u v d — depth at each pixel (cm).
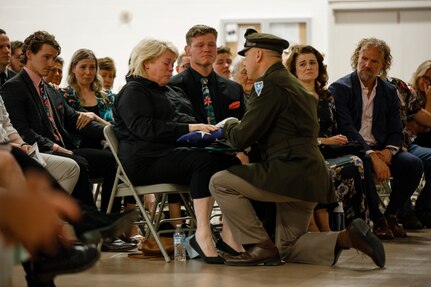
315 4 1358
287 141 516
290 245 543
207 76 651
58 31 1384
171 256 568
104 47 1383
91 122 686
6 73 713
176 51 588
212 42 644
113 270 505
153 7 1377
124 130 575
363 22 1369
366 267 516
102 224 332
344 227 634
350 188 655
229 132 531
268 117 513
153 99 576
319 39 1362
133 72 582
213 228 696
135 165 557
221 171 526
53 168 561
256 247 525
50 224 127
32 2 1381
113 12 1378
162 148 558
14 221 126
